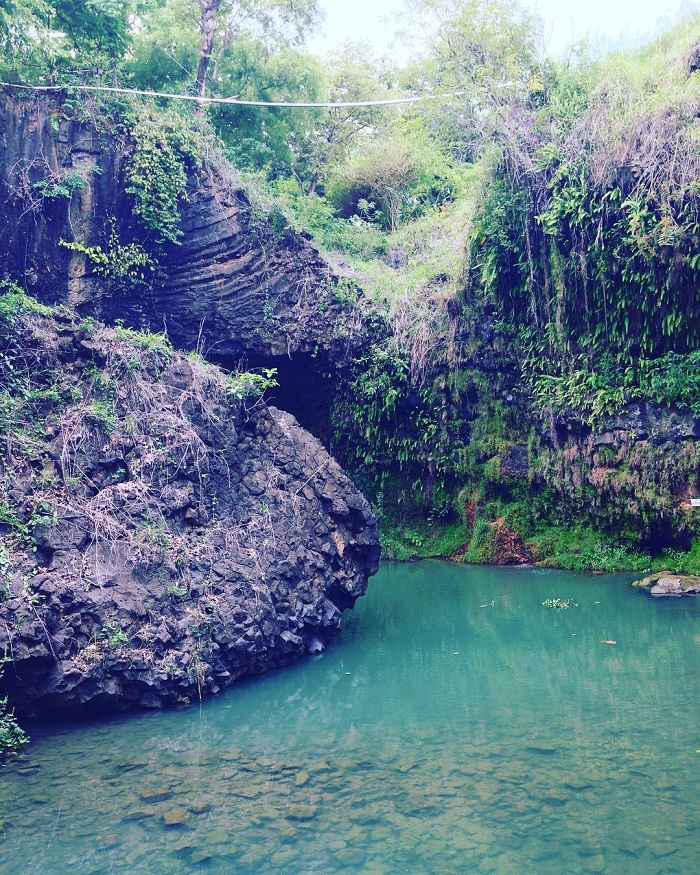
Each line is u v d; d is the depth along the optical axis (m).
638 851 3.76
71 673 5.87
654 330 11.48
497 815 4.20
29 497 6.44
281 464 8.62
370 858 3.80
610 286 11.67
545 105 13.23
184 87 16.66
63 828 4.23
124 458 7.21
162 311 13.66
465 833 4.01
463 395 13.95
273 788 4.70
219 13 19.53
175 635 6.62
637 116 11.34
